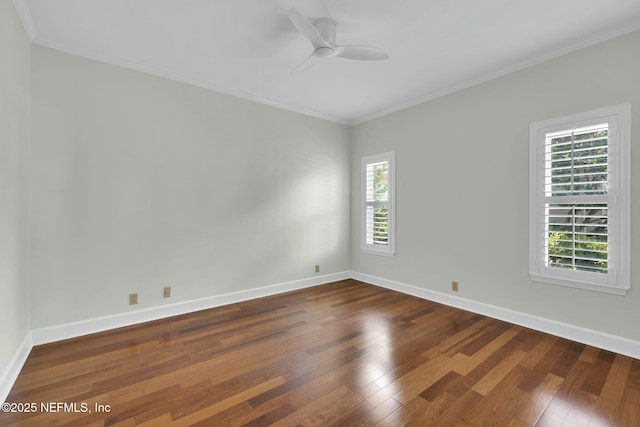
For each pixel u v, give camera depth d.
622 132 2.35
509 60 2.89
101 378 2.04
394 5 2.14
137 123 3.00
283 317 3.18
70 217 2.66
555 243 2.72
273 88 3.57
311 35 2.15
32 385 1.95
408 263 4.04
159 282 3.14
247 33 2.48
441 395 1.87
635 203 2.30
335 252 4.71
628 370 2.12
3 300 1.85
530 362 2.25
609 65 2.42
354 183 4.84
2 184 1.82
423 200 3.84
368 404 1.78
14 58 2.04
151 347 2.49
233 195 3.66
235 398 1.83
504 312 3.07
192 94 3.35
